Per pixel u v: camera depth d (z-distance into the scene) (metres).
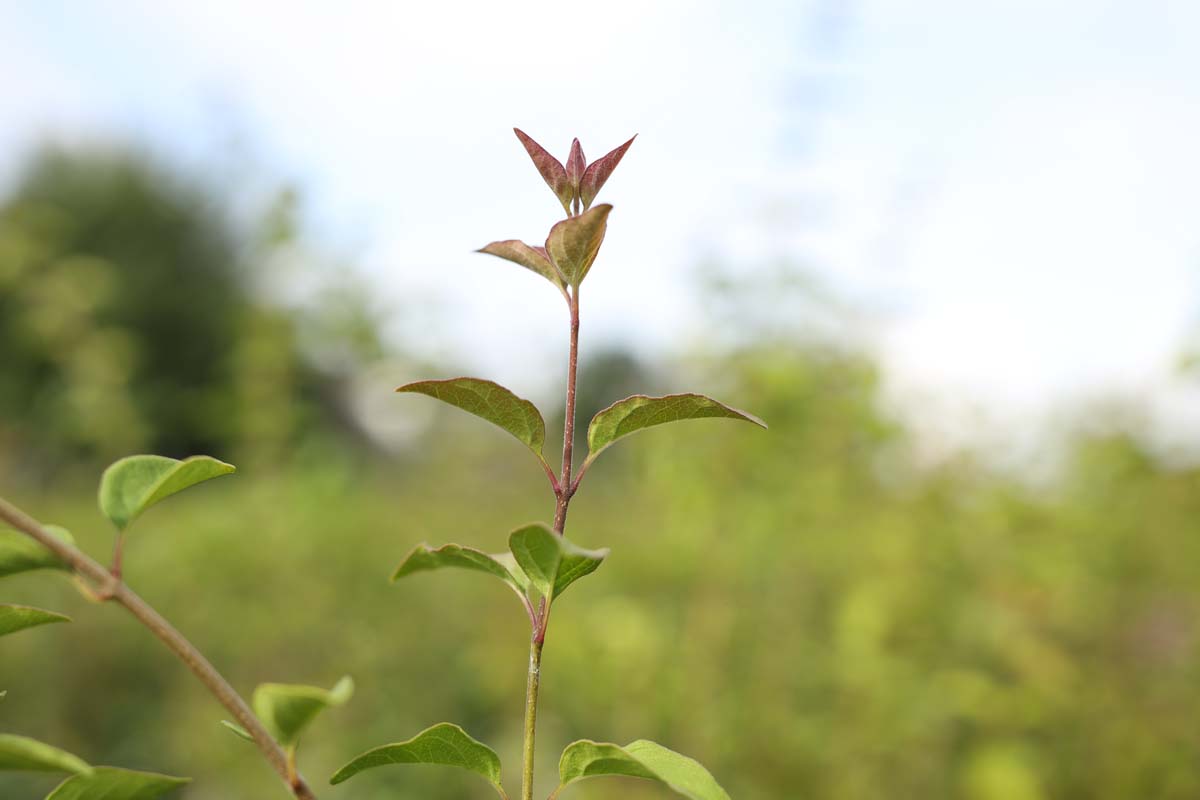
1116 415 4.21
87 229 16.92
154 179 18.19
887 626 3.46
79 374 5.83
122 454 6.13
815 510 3.58
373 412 6.75
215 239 17.52
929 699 3.28
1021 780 3.09
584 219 0.94
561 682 3.80
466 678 4.51
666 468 3.74
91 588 0.84
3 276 5.69
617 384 8.02
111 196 17.39
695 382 3.82
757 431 3.57
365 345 5.21
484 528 5.89
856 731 3.29
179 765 4.13
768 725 3.34
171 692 4.49
